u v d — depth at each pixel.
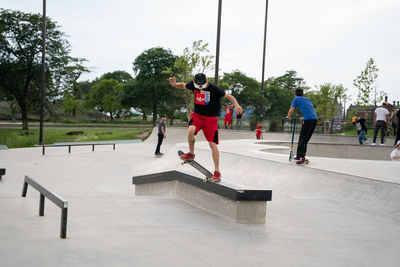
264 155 9.15
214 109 4.44
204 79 4.27
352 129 28.59
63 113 83.50
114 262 2.76
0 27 37.84
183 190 5.52
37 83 41.56
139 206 5.01
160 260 2.85
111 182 8.91
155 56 57.97
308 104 7.38
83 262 2.73
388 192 5.32
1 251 2.93
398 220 4.55
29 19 40.31
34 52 40.78
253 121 27.16
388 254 3.24
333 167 7.03
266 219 4.39
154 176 6.43
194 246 3.26
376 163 7.81
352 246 3.44
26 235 3.45
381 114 13.29
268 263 2.90
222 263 2.85
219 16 15.62
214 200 4.66
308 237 3.69
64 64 42.44
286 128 25.67
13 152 16.08
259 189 4.17
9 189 7.27
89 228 3.75
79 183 8.55
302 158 7.42
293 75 84.88
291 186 6.79
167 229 3.80
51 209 4.73
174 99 57.28
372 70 23.81
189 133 4.45
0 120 67.56
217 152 4.57
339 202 5.52
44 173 10.05
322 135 19.55
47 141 26.22
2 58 39.69
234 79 71.38
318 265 2.90
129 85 58.94
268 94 73.69
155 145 22.06
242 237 3.61
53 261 2.73
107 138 31.61
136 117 116.50
